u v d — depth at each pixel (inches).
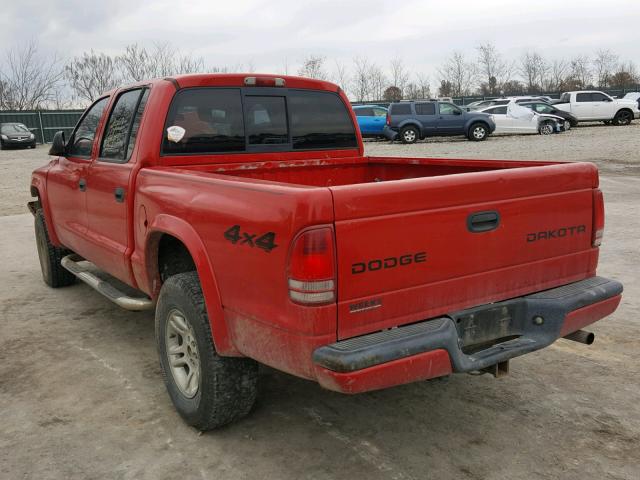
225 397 127.9
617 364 170.4
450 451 128.1
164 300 139.2
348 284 102.2
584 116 1162.0
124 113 173.5
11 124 1269.7
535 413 143.6
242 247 112.3
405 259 107.8
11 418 145.2
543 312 123.6
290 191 101.6
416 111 998.4
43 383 164.4
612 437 132.6
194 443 132.8
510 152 772.0
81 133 204.1
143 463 125.6
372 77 2340.1
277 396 154.6
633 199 431.5
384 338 104.0
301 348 102.6
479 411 145.1
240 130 171.9
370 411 146.0
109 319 215.8
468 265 116.3
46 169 231.9
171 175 138.5
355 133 198.5
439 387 157.9
